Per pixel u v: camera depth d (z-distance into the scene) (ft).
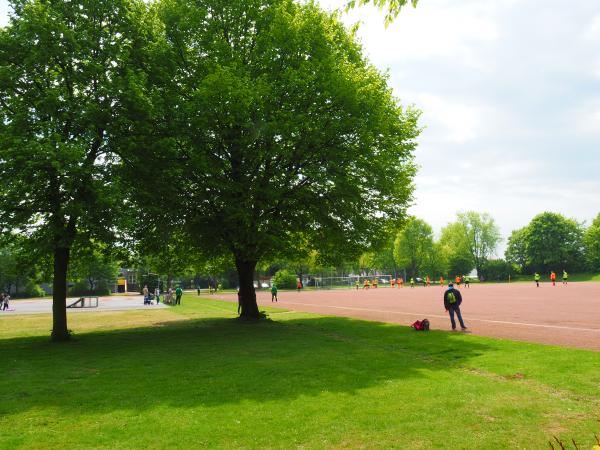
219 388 33.47
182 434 23.86
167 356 48.32
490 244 395.96
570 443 21.53
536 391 30.35
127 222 55.93
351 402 28.94
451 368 38.50
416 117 85.76
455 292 62.90
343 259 87.61
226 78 61.05
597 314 78.43
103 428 25.08
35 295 317.22
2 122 54.95
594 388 30.48
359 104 69.31
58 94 54.90
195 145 67.00
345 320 83.15
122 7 63.62
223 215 70.74
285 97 70.13
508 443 21.75
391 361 42.24
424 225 380.37
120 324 89.97
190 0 74.90
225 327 75.56
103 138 60.44
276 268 440.45
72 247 65.05
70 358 48.49
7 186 50.98
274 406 28.50
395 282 323.57
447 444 21.83
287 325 76.74
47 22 54.95
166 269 89.40
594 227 344.08
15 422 26.43
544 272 366.84
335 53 73.61
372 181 73.92
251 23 76.28
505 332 58.70
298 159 72.38
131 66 63.87
